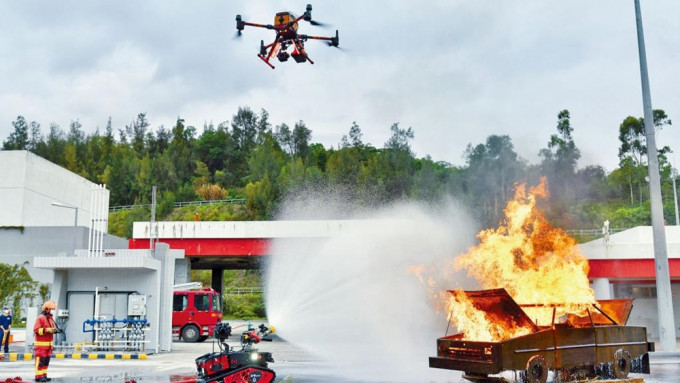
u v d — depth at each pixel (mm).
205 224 31734
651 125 21266
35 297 40938
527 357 10516
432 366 11250
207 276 74750
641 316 29875
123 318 21281
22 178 44094
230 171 140375
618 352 11617
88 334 21188
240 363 11188
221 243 31609
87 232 42750
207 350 22375
